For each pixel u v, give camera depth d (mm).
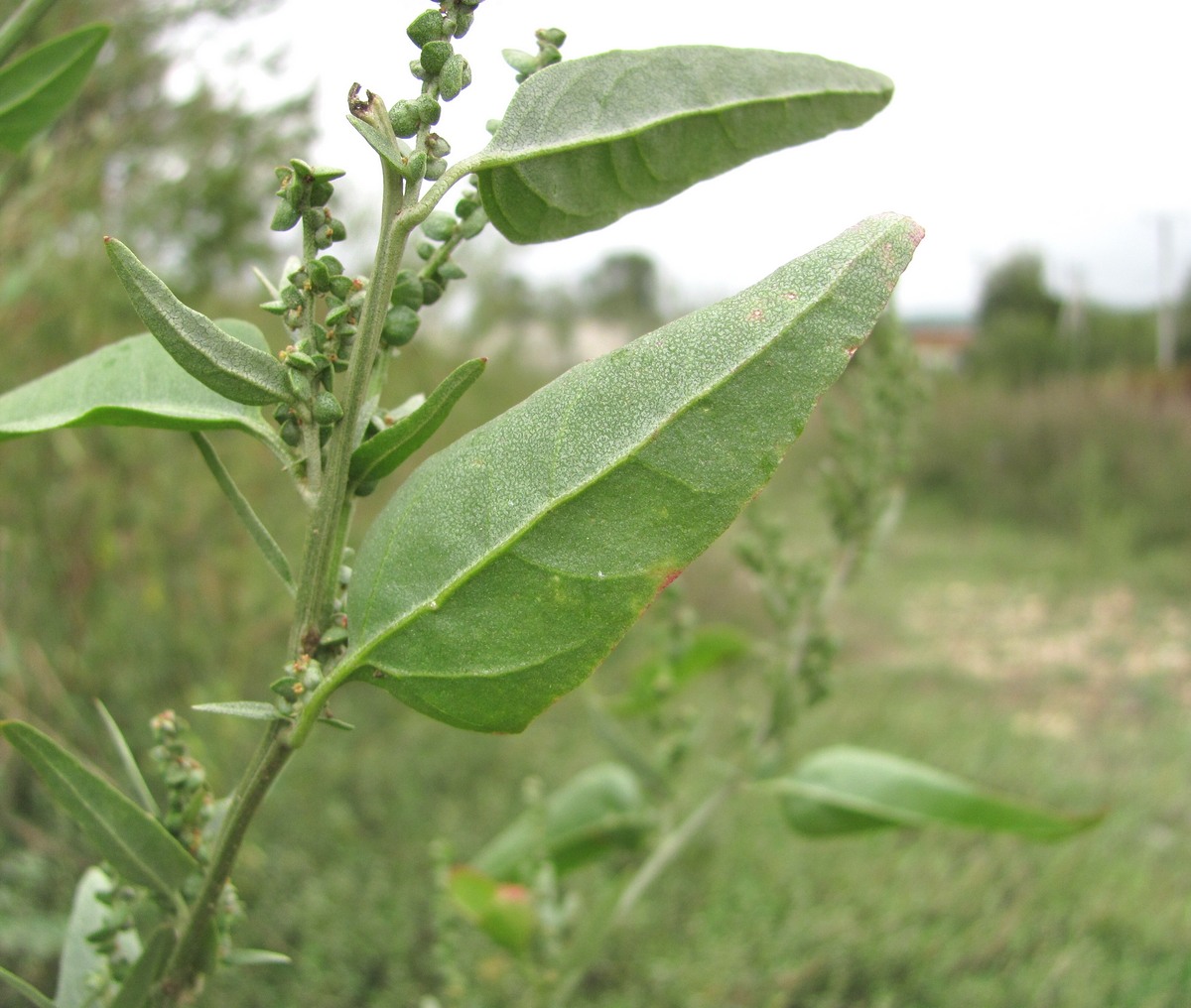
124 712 906
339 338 160
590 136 169
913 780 390
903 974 900
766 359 146
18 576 799
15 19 235
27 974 647
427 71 154
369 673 155
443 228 172
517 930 386
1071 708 1665
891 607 2191
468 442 157
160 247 1014
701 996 821
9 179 622
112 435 905
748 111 180
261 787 160
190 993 173
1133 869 1093
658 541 147
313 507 157
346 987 768
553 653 150
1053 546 2846
